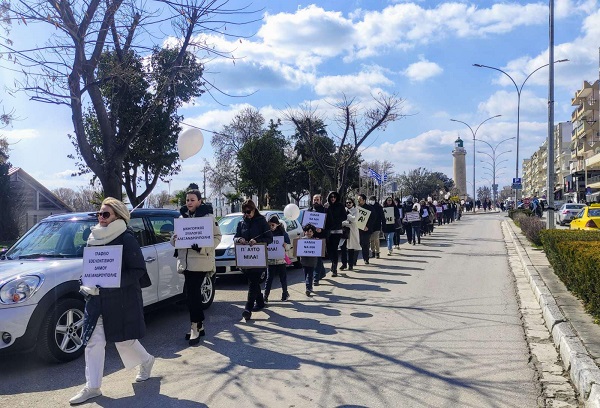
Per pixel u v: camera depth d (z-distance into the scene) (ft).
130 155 59.52
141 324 17.37
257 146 128.77
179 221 22.98
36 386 18.13
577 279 25.40
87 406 16.15
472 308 28.50
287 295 32.27
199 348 22.18
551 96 61.21
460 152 289.12
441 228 108.58
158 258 26.16
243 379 18.06
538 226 59.82
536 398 15.78
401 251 60.18
